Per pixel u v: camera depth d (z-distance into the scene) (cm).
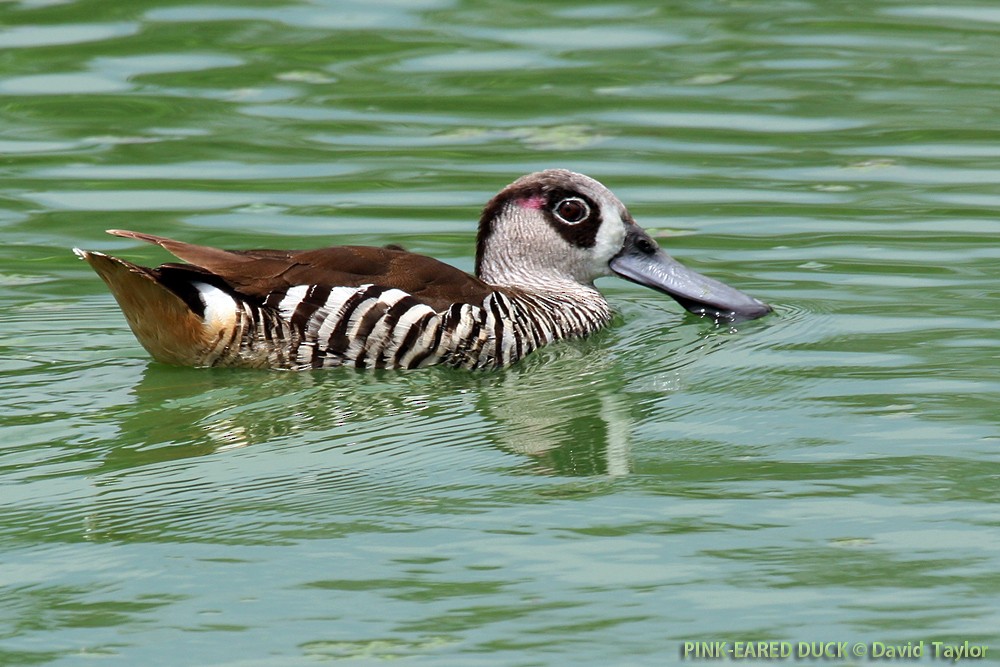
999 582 907
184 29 2211
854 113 1967
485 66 2117
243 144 1869
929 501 1020
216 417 1202
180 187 1744
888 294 1484
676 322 1489
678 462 1105
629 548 959
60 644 852
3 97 1964
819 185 1767
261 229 1628
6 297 1467
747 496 1037
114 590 913
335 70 2097
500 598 898
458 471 1098
